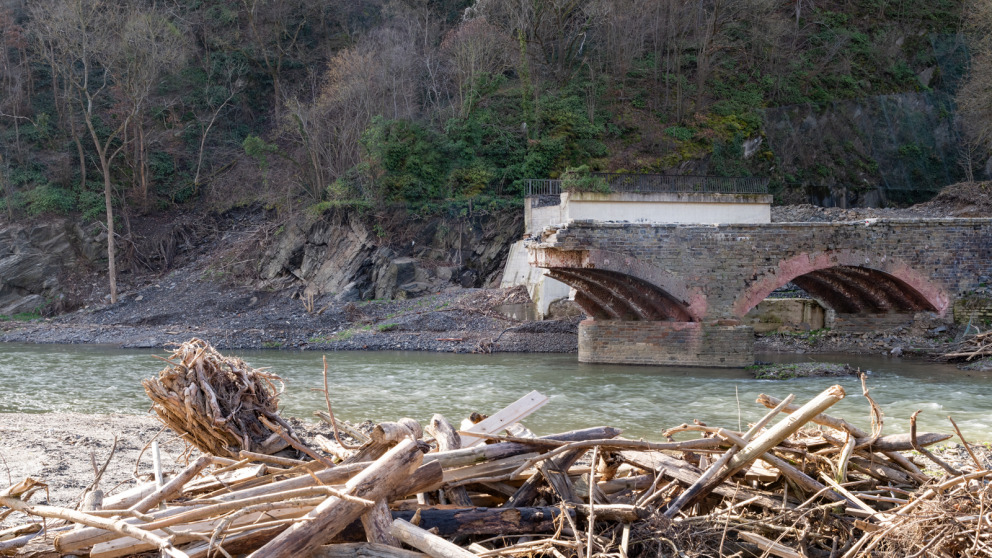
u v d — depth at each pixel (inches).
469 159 1833.2
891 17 2491.4
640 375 996.6
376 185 1743.4
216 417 321.1
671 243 1030.4
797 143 2133.4
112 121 2084.2
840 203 2124.8
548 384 918.4
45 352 1315.2
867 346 1172.5
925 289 1107.9
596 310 1170.6
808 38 2384.4
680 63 2158.0
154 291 1784.0
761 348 1202.6
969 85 1916.8
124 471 379.2
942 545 209.9
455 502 235.1
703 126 2043.6
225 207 2017.7
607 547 205.9
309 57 2358.5
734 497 243.3
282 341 1395.2
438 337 1358.3
